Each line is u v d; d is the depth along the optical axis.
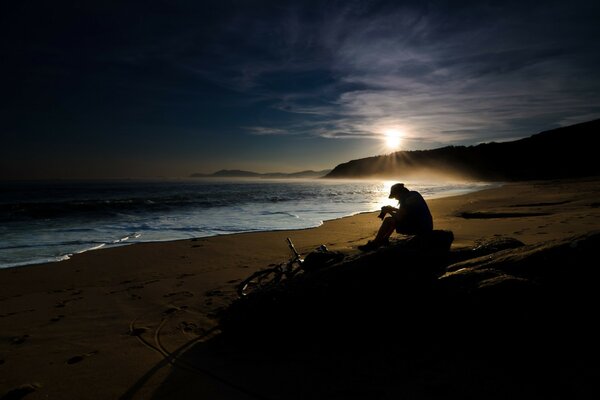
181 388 2.98
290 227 15.56
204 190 59.59
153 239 12.70
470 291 3.12
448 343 3.21
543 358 2.72
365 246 5.23
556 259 3.20
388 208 5.42
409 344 3.32
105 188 69.62
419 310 3.54
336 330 3.58
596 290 2.89
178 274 7.57
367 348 3.36
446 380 2.71
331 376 2.97
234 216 20.28
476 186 70.81
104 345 3.97
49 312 5.25
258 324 3.71
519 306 2.85
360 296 3.59
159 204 27.98
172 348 3.80
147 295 5.93
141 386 3.05
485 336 2.97
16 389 3.05
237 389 2.90
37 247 11.12
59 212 22.02
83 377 3.26
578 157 118.81
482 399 2.46
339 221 17.34
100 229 15.16
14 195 44.66
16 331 4.51
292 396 2.74
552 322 2.77
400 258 3.81
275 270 4.92
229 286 6.27
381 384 2.77
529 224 11.79
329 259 4.57
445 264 4.26
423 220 4.96
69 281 7.24
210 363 3.40
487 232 10.55
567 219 12.24
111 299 5.81
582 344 2.74
